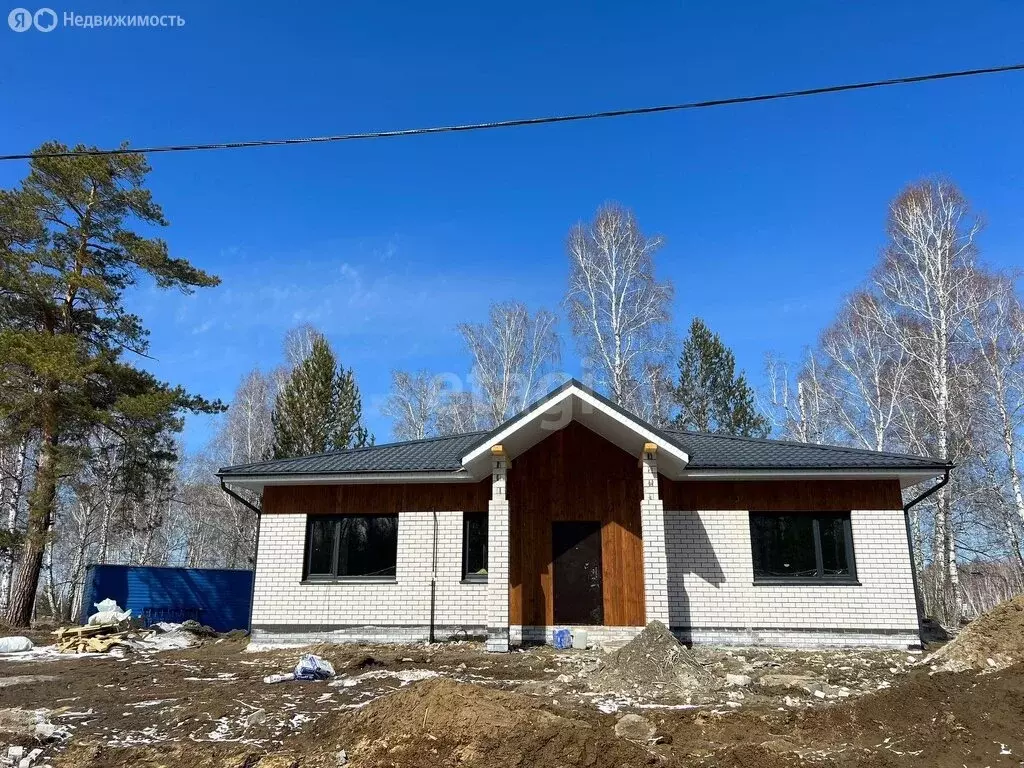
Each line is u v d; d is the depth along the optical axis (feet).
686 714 27.09
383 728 24.48
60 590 134.72
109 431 78.18
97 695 33.24
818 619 47.09
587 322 112.47
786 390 130.82
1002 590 113.80
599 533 49.57
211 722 27.50
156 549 149.28
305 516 51.70
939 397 89.04
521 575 48.88
